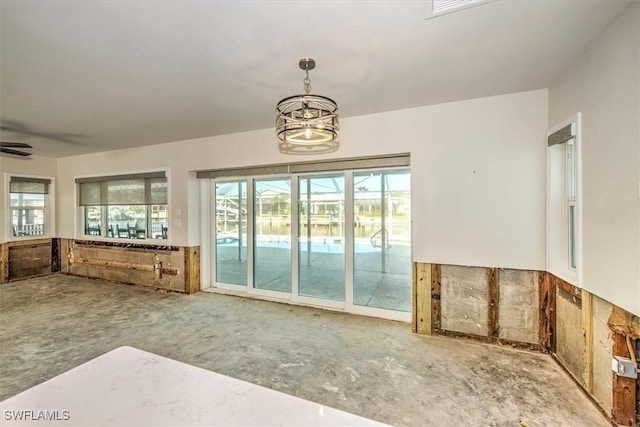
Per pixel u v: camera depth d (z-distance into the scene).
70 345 2.89
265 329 3.28
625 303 1.71
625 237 1.70
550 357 2.63
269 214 4.41
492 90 2.73
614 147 1.78
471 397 2.11
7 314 3.74
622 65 1.70
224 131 4.09
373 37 1.88
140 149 4.99
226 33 1.82
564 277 2.41
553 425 1.84
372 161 3.49
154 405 0.89
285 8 1.59
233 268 4.79
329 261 4.00
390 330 3.25
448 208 3.04
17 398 0.92
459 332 3.02
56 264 6.04
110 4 1.54
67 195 5.92
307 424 0.80
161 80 2.47
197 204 4.77
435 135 3.08
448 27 1.78
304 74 2.38
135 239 5.26
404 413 1.95
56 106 3.07
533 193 2.74
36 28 1.75
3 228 5.32
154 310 3.88
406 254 3.58
